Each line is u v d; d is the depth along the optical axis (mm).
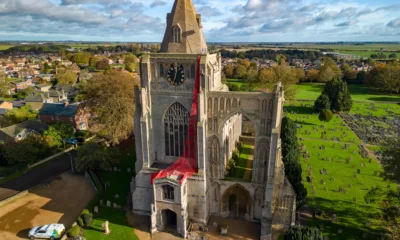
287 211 57469
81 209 66250
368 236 55375
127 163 90750
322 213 62625
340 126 135000
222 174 60281
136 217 62438
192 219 60219
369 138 117000
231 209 65062
